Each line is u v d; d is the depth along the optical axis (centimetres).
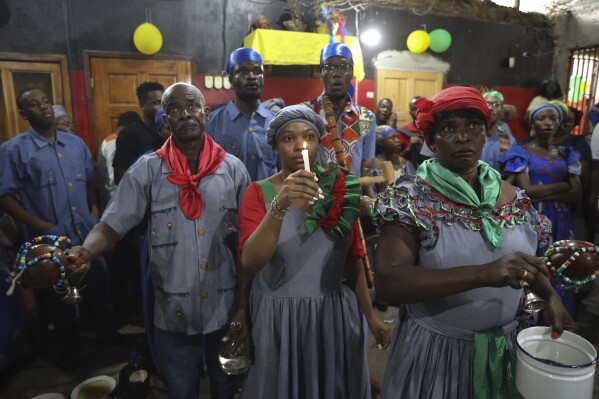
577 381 99
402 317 130
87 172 307
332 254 147
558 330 110
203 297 167
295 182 121
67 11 470
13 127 464
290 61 493
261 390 147
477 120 108
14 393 251
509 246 109
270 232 128
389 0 633
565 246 107
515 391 115
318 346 149
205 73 543
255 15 556
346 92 237
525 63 759
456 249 109
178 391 172
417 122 115
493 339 113
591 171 326
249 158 241
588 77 735
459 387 114
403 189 113
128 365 220
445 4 673
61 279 121
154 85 311
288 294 146
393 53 657
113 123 506
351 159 240
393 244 111
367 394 160
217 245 169
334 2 593
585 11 728
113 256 329
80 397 227
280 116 143
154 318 174
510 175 287
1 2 445
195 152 170
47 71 471
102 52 489
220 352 154
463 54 708
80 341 311
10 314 269
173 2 516
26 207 278
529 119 293
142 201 165
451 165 111
